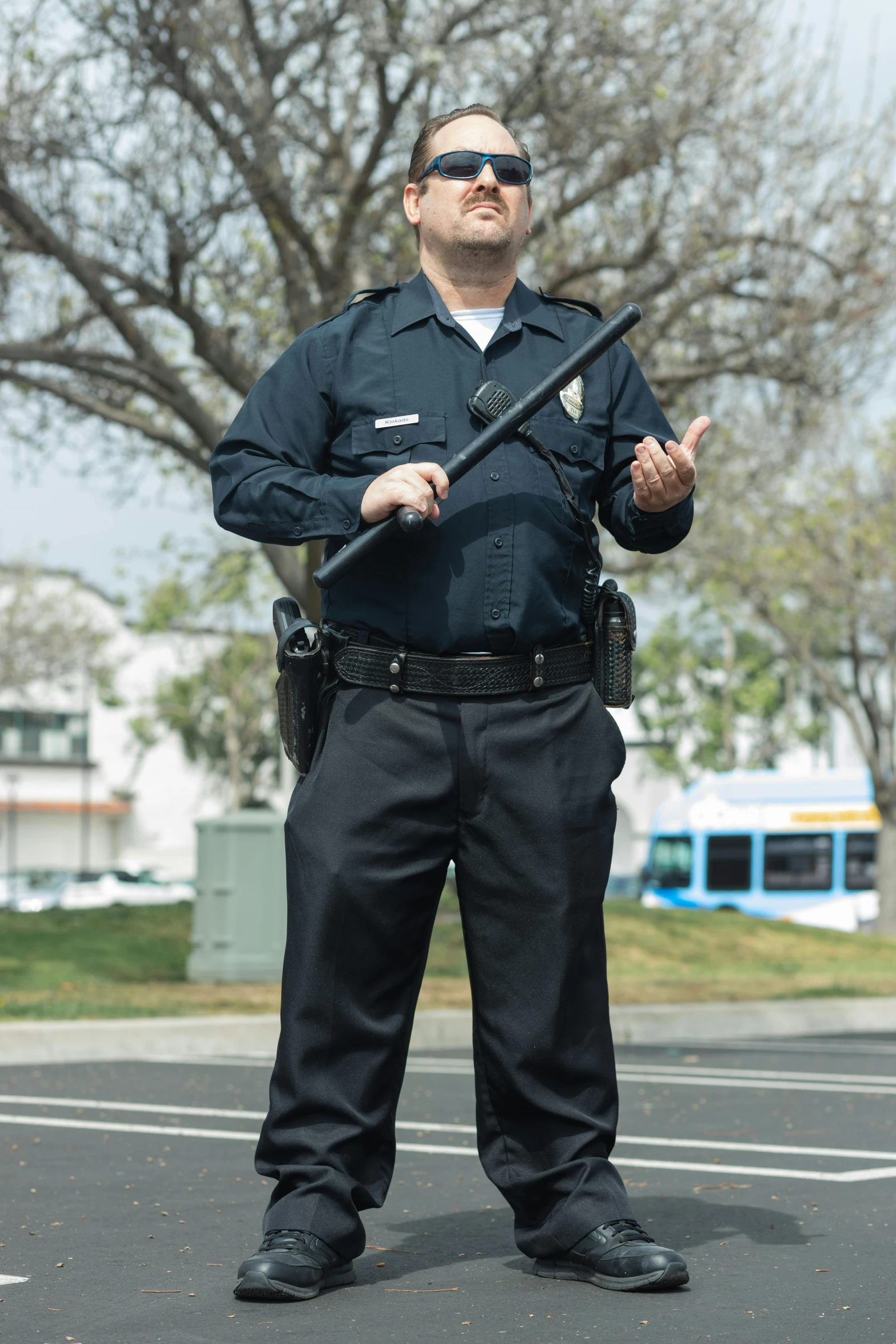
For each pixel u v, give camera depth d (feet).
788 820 102.42
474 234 10.34
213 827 42.39
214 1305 9.49
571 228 46.62
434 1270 10.48
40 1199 13.88
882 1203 13.56
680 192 45.80
